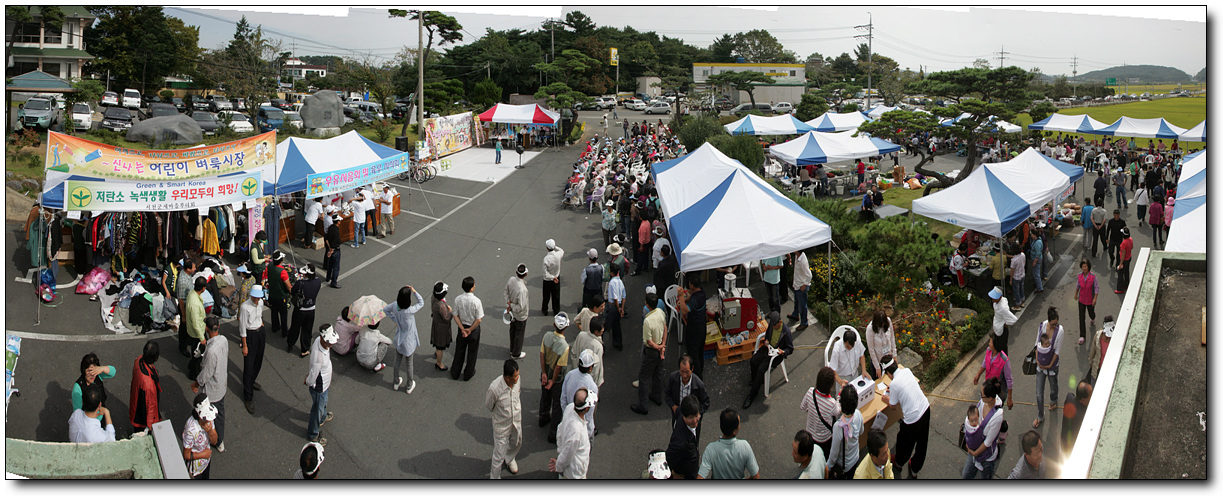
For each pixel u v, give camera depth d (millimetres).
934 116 20719
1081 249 16266
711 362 10234
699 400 7258
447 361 10078
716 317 10453
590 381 7164
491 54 64188
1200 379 4512
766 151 30484
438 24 31109
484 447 7953
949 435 8344
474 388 9289
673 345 10852
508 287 9906
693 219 11070
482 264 14922
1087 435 3857
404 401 8883
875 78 76562
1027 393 9461
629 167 24859
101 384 7195
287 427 8211
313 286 9734
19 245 11805
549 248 11688
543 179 26562
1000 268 13445
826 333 11211
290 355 9914
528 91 67000
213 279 10344
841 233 15234
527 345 10680
